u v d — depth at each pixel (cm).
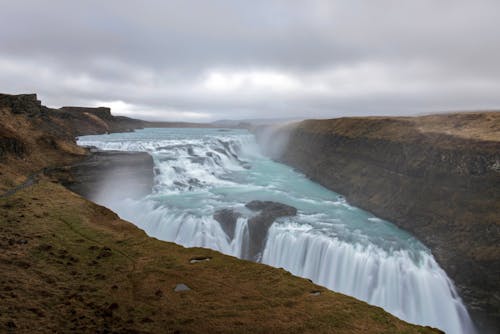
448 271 3831
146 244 2747
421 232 4488
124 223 3319
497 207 3950
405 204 5109
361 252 3953
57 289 1800
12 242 2383
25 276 1883
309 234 4316
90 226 3070
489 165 4291
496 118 5359
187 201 5606
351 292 3809
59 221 3095
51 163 5612
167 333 1489
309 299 1945
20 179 4622
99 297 1778
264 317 1702
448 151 4925
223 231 4669
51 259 2211
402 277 3725
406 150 5766
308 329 1611
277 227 4562
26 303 1570
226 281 2134
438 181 4894
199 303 1811
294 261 4216
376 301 3644
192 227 4597
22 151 5422
